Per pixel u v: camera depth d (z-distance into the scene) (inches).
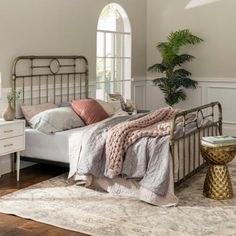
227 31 284.0
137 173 158.6
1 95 188.5
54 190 172.4
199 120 192.1
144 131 165.0
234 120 287.6
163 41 308.3
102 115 212.1
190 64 298.8
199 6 291.7
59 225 135.2
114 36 286.8
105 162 167.5
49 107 212.1
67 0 229.9
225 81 288.0
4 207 151.7
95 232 129.6
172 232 129.2
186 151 173.0
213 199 160.4
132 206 153.3
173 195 153.8
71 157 179.3
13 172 200.7
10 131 177.9
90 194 167.2
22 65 203.6
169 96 291.1
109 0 266.5
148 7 311.6
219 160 158.6
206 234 127.4
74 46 238.2
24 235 128.0
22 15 201.5
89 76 253.8
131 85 299.6
